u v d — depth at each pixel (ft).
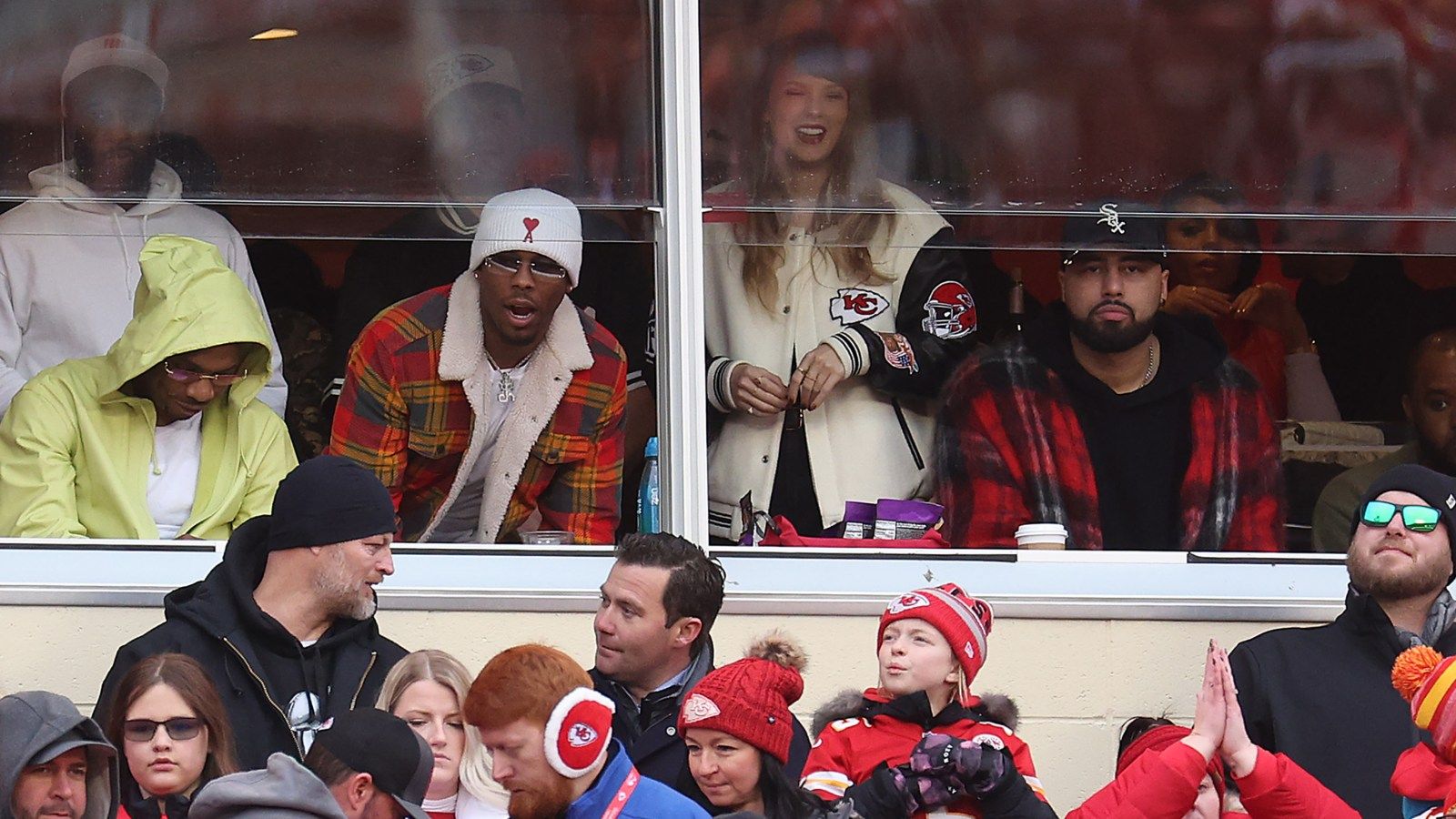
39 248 62.44
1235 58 67.77
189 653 49.75
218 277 61.87
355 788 42.24
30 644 57.77
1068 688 62.03
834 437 65.51
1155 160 67.67
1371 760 55.98
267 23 63.31
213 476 61.46
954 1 66.54
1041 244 66.90
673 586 50.62
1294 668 57.31
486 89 63.62
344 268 63.93
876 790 45.68
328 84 63.41
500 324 62.44
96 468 60.54
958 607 50.60
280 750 49.47
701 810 43.60
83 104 62.75
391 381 62.03
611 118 64.03
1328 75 68.28
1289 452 70.08
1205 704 50.29
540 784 42.75
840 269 65.82
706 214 64.85
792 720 47.26
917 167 66.44
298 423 63.98
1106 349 67.56
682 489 62.64
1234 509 67.41
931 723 49.83
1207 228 67.62
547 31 63.98
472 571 60.34
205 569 59.41
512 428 62.54
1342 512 69.67
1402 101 68.54
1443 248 68.54
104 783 43.52
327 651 51.08
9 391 61.46
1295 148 68.18
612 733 47.19
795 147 65.31
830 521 64.85
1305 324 72.08
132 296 62.54
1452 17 68.69
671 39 64.23
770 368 65.00
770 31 65.21
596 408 63.21
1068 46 67.10
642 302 64.23
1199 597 63.00
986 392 66.85
